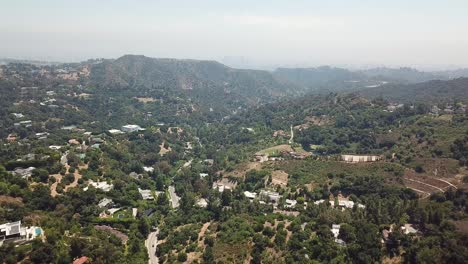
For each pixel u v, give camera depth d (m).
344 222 161.25
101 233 160.75
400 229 146.00
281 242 147.00
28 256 124.12
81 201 181.38
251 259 141.88
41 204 166.88
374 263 133.38
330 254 138.00
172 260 150.75
